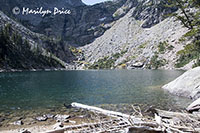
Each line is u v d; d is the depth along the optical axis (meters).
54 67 167.12
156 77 57.56
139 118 11.72
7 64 116.88
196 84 23.42
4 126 13.48
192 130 9.41
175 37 193.12
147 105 19.89
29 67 134.25
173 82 29.16
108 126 10.72
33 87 37.34
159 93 27.17
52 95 27.86
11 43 140.25
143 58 186.88
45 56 166.75
